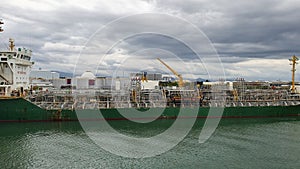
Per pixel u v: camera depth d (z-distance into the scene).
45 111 74.25
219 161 46.25
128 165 43.97
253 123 80.31
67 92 86.19
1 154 48.44
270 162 45.88
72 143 55.91
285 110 92.44
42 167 42.59
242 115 89.19
